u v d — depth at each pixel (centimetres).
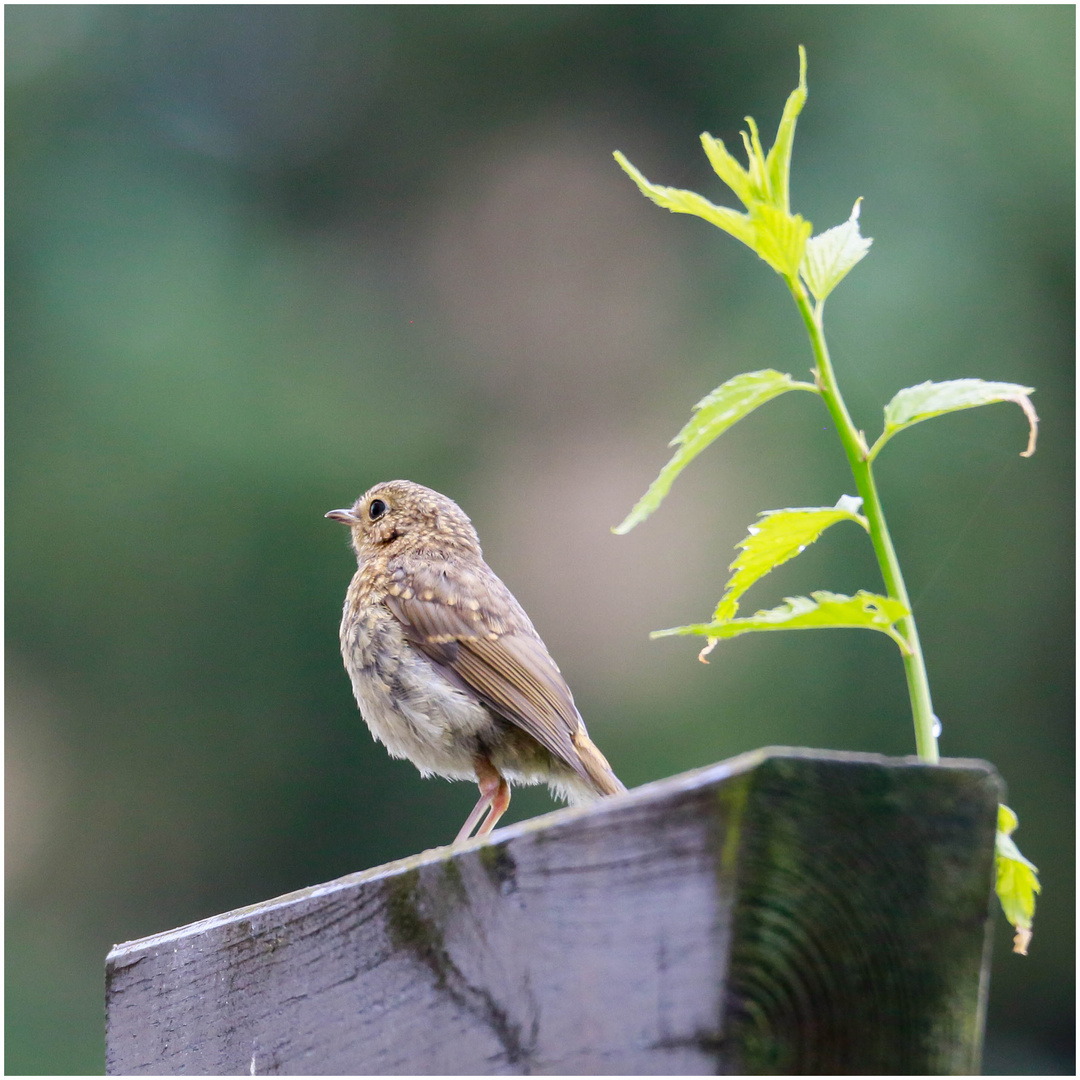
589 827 334
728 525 1569
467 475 1759
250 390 1694
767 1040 297
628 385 1786
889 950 293
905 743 1435
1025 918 332
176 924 1583
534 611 1647
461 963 367
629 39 1936
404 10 1961
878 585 1456
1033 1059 1450
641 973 317
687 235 1852
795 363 1591
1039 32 1630
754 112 1830
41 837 1582
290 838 1590
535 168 1972
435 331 1873
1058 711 1454
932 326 1545
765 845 300
